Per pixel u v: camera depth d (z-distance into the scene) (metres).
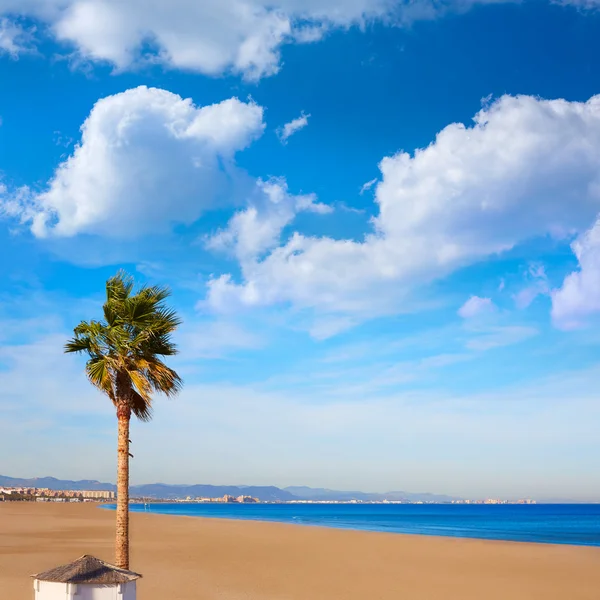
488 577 32.75
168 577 28.89
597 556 45.00
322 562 37.34
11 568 30.97
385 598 25.28
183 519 97.94
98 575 13.14
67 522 81.00
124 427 19.91
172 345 21.39
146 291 21.12
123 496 19.34
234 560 37.16
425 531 92.62
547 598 26.86
